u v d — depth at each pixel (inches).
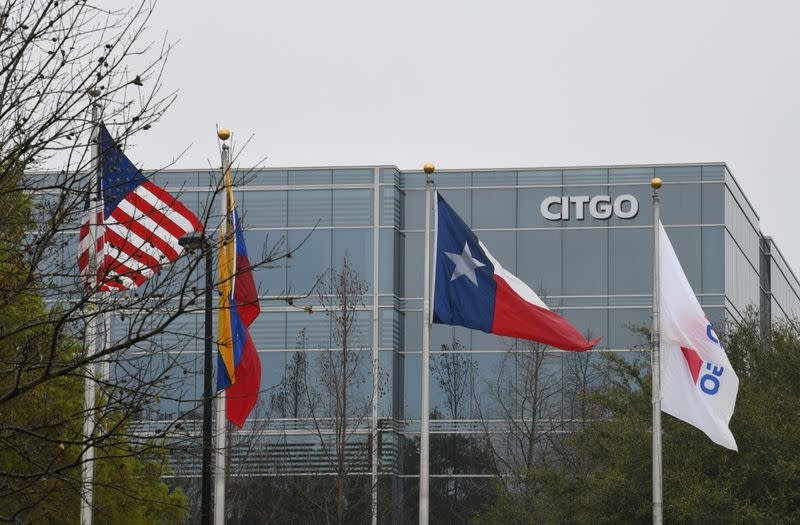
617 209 2699.3
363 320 2645.2
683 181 2699.3
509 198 2721.5
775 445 1768.0
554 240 2701.8
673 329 1419.8
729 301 2677.2
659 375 1417.3
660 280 1430.9
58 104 815.7
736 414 1771.7
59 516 1252.5
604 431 1947.6
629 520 1806.1
